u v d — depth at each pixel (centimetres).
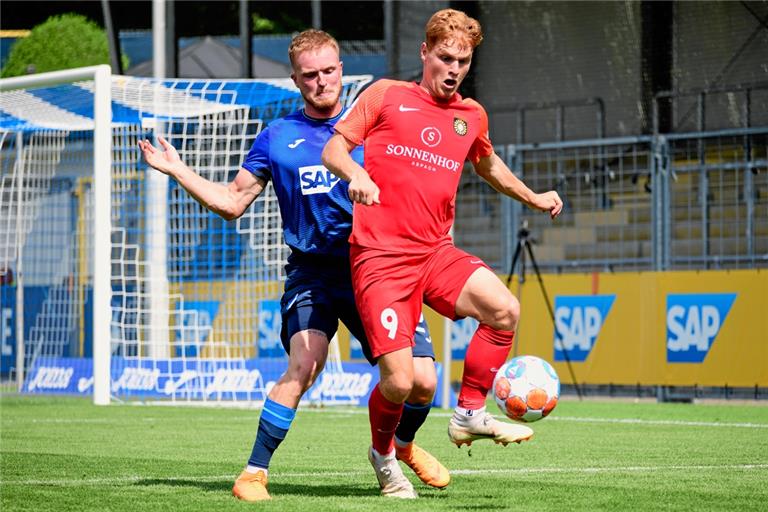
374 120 1534
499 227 5688
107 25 6481
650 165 5022
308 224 1627
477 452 2370
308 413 3681
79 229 5559
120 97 3875
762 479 1862
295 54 1642
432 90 1550
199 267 5038
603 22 5931
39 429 2945
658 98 5425
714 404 4391
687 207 5128
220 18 7094
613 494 1647
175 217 4875
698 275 4397
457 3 6200
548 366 1549
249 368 4153
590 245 5469
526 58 6166
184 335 4809
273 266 4700
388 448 1591
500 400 1535
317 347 1582
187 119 4466
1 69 7062
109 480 1816
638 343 4497
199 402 4050
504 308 1527
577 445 2545
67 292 5462
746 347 4275
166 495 1600
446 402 3900
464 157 1561
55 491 1655
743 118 5469
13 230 5397
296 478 1866
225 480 1823
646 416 3622
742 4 5469
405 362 1509
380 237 1521
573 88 6038
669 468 2052
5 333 5366
